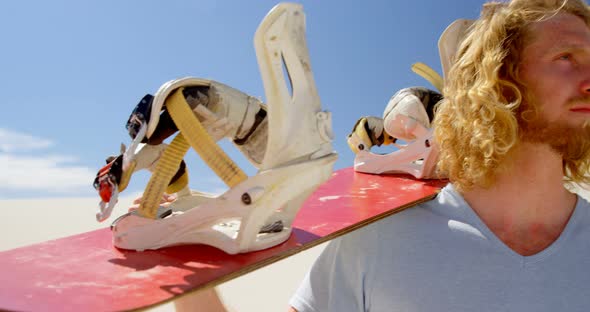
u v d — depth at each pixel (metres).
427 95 3.73
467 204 1.70
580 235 1.60
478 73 1.76
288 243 1.76
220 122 1.80
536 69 1.61
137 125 1.71
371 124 4.02
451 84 1.89
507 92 1.68
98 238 1.96
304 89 1.73
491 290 1.54
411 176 3.74
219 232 1.69
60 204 9.37
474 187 1.73
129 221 1.77
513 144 1.61
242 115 1.81
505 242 1.64
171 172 1.78
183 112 1.68
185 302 2.31
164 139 1.84
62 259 1.65
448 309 1.56
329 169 1.78
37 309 1.20
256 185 1.62
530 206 1.65
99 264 1.59
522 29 1.65
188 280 1.41
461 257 1.60
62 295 1.30
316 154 1.72
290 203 1.86
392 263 1.68
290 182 1.65
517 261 1.55
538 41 1.62
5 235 7.27
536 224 1.65
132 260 1.62
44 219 8.22
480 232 1.63
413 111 3.58
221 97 1.77
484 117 1.65
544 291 1.51
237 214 1.63
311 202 2.63
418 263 1.64
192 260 1.60
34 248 1.80
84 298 1.28
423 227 1.70
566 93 1.57
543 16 1.65
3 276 1.47
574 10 1.69
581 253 1.56
